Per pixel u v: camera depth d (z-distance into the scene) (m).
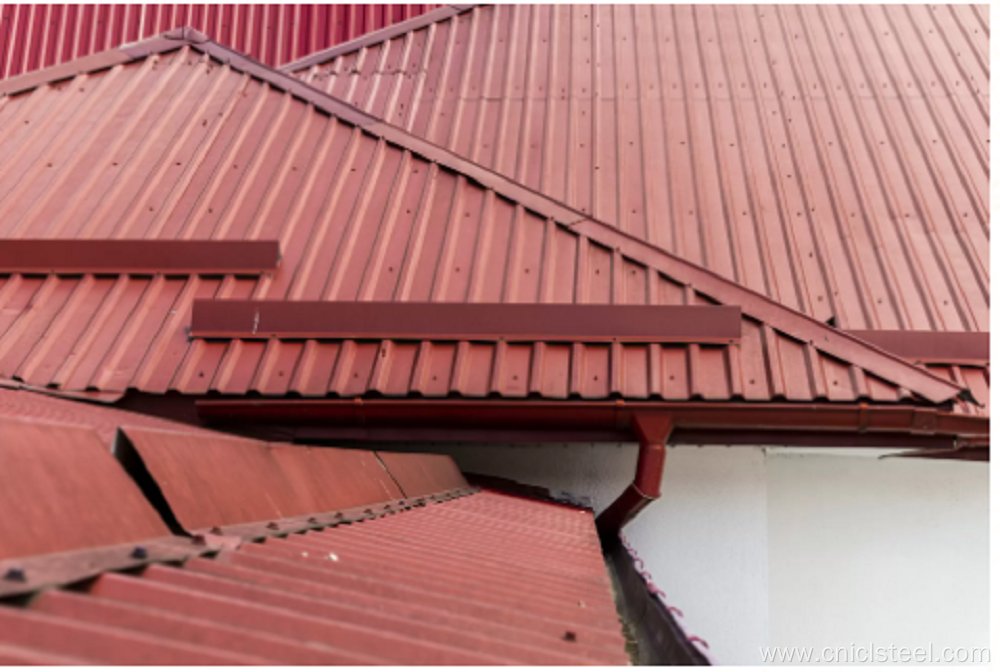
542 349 4.71
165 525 1.94
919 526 5.42
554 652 1.74
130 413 4.32
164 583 1.59
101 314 4.92
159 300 5.05
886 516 5.44
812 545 5.42
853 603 5.33
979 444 4.68
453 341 4.78
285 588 1.81
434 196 5.84
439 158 6.10
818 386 4.47
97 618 1.33
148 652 1.21
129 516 1.82
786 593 5.36
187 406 4.62
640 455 4.57
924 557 5.39
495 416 4.59
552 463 5.44
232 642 1.36
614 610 2.38
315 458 3.27
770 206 6.76
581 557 3.29
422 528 3.12
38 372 4.57
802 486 5.49
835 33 8.60
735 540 5.30
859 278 6.10
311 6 10.16
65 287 5.13
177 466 2.17
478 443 5.31
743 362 4.62
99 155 6.07
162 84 6.75
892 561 5.39
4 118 6.42
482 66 8.49
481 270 5.26
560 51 8.56
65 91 6.71
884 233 6.46
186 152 6.10
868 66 8.17
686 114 7.72
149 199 5.70
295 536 2.36
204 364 4.70
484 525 3.58
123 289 5.12
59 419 3.04
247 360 4.72
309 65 9.00
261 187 5.84
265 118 6.45
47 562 1.44
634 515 4.87
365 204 5.75
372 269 5.25
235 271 5.16
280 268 5.25
